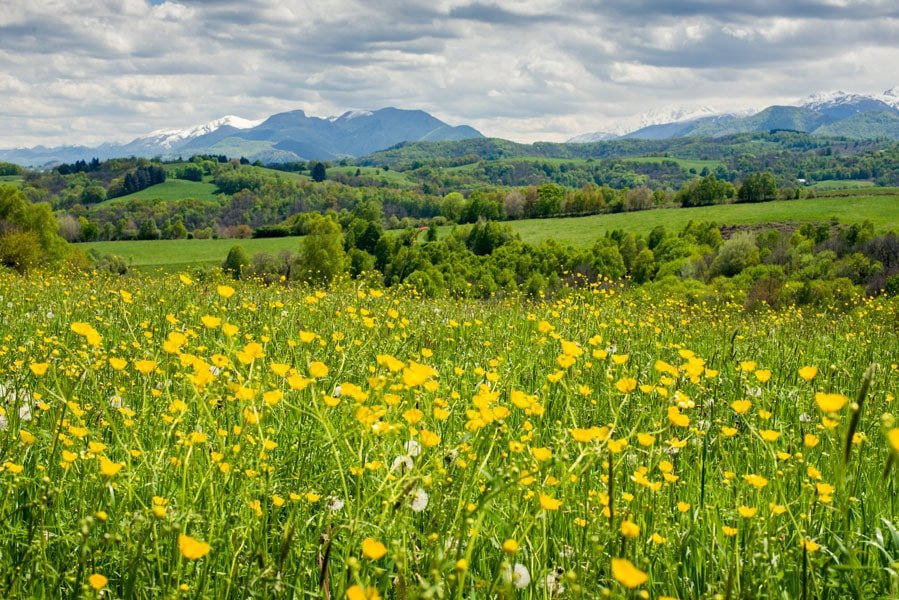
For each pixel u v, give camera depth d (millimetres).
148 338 6133
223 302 9359
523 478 2828
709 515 3566
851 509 3742
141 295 10289
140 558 2773
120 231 149250
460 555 2660
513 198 159625
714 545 3289
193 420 4418
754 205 133750
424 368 3352
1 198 64250
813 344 9477
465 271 69500
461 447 3402
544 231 132000
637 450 4086
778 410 5691
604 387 5641
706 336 9992
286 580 2908
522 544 3158
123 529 2869
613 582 2883
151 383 4672
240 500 3250
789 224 114812
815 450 4547
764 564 2980
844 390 6086
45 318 7965
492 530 3211
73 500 3484
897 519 3625
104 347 6340
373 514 3199
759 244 76438
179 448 3639
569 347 3750
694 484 4020
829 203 127562
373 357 6070
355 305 10289
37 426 4129
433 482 3275
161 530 2807
